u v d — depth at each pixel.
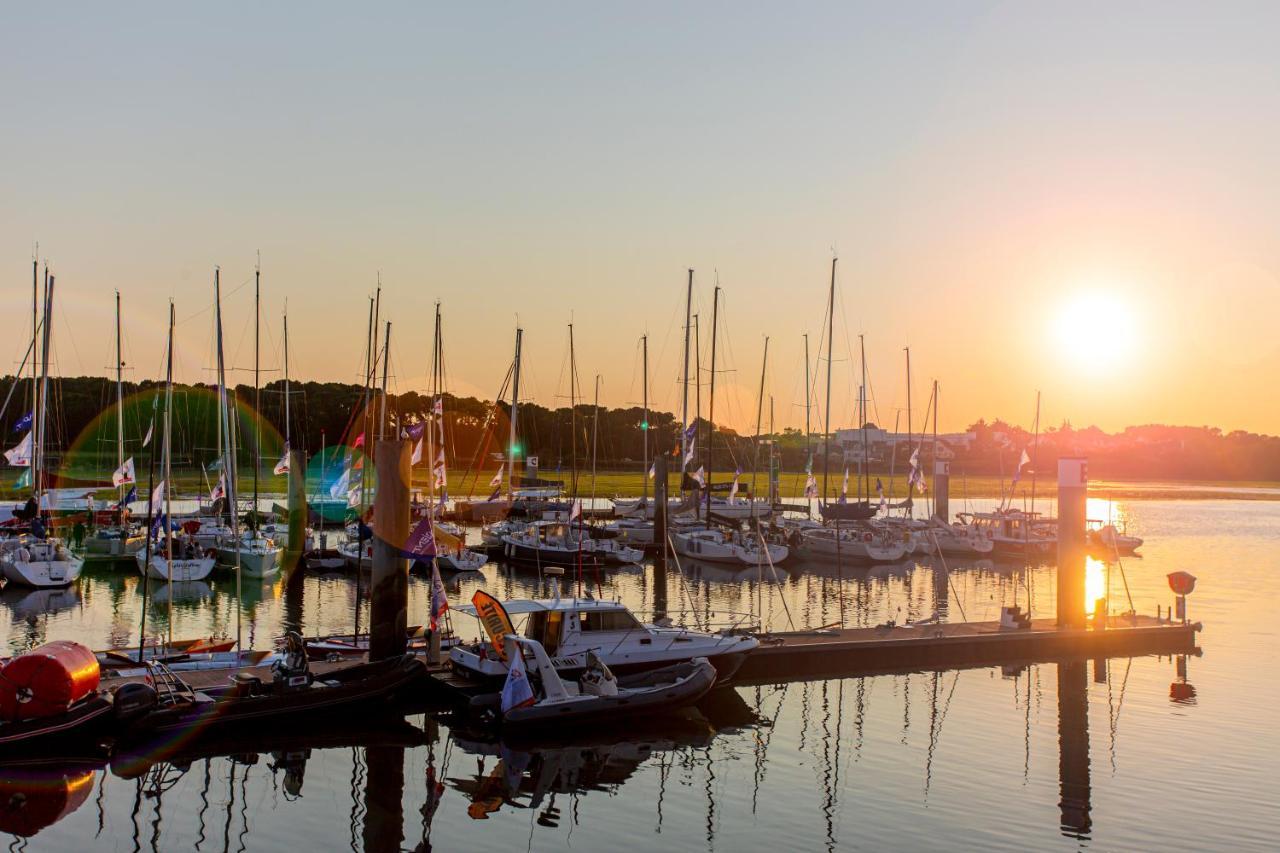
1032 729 33.44
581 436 167.88
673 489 152.75
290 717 31.31
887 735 32.69
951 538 85.00
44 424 66.06
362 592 58.62
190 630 46.84
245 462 129.38
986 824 25.47
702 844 24.20
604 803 26.73
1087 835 24.75
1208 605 59.31
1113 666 42.25
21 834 23.97
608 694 32.59
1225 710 35.75
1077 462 45.78
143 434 104.25
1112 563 82.50
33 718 27.80
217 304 67.44
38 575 57.69
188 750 29.72
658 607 56.97
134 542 66.75
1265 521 134.62
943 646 42.03
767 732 33.00
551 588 62.69
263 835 24.28
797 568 76.12
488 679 33.94
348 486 79.94
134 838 23.91
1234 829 25.19
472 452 176.75
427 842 24.14
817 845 24.17
